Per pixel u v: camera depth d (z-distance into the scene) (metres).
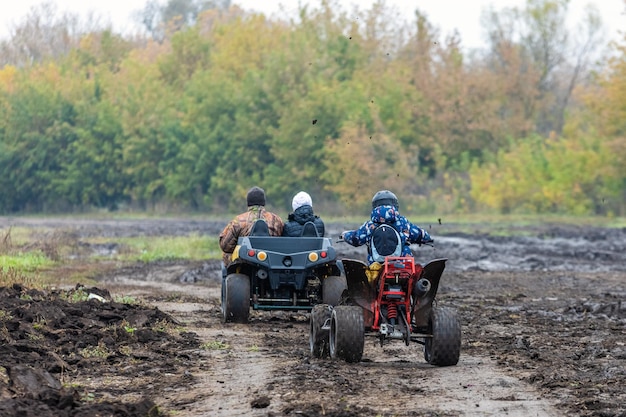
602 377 27.31
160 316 39.59
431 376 27.69
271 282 39.66
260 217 42.53
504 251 98.12
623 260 87.69
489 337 37.00
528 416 22.47
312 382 26.50
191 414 22.66
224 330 38.41
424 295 29.27
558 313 46.00
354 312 29.36
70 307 38.25
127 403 23.08
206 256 88.56
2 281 49.81
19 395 23.58
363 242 30.56
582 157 191.00
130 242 106.50
